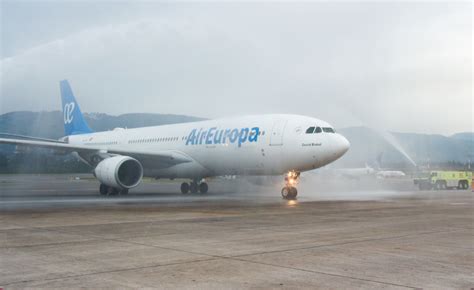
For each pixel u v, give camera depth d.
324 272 6.97
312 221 13.64
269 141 24.97
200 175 29.70
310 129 24.11
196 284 6.26
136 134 34.34
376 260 7.86
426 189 42.75
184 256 8.16
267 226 12.39
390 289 6.05
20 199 24.84
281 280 6.49
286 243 9.57
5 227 12.09
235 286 6.16
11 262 7.64
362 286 6.18
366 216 15.20
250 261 7.75
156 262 7.65
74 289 6.01
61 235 10.65
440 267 7.34
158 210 17.27
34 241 9.77
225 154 27.09
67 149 27.12
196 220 13.80
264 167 25.72
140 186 52.62
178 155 29.47
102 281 6.41
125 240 9.91
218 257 8.08
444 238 10.39
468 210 17.84
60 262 7.64
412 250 8.83
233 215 15.34
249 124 26.48
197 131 29.17
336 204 20.50
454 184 43.91
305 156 23.88
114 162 26.11
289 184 25.39
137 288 6.05
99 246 9.16
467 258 8.08
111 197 26.77
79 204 20.62
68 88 42.88
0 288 6.06
